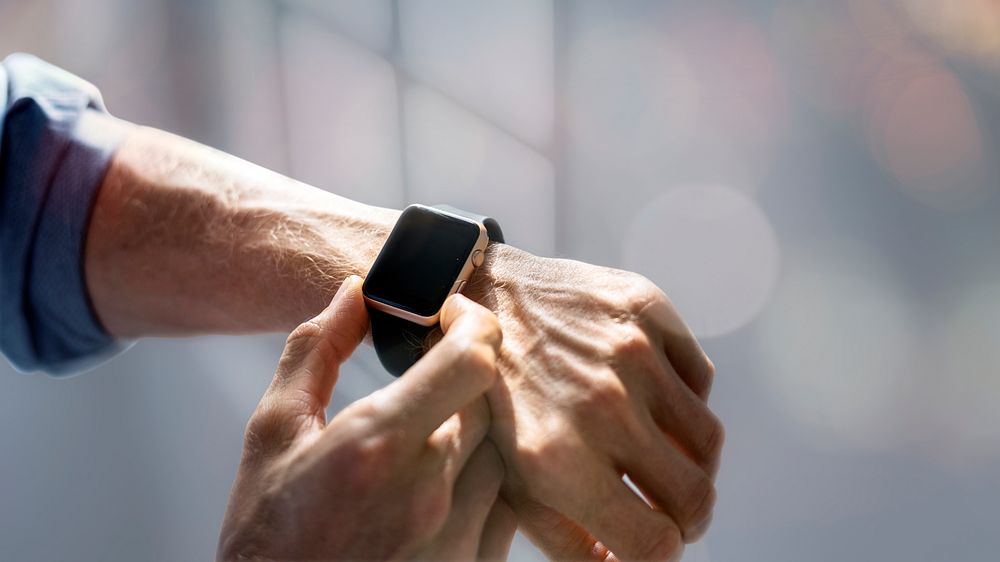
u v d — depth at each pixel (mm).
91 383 1224
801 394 734
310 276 626
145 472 1197
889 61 706
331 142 1091
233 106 1188
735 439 747
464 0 867
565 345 563
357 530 522
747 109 748
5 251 636
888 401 714
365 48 1003
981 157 687
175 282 643
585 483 549
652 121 780
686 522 557
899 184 711
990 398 692
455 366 523
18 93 631
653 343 562
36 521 1194
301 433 534
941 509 700
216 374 1173
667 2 764
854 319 723
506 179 869
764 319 748
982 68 684
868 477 714
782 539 728
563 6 803
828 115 727
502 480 555
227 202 647
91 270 646
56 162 636
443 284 582
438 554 536
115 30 1224
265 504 529
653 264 788
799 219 739
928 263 707
